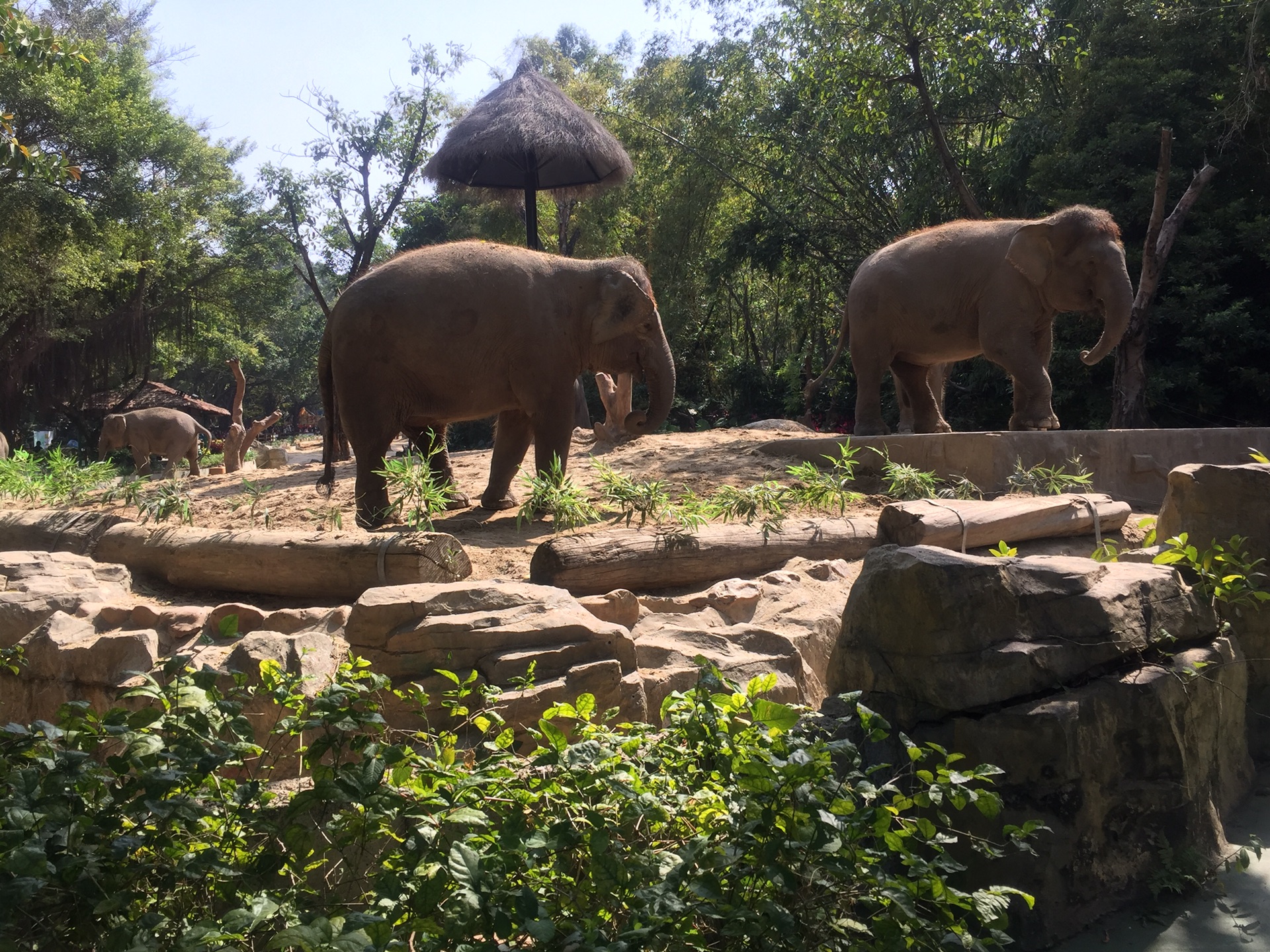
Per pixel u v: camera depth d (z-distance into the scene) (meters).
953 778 3.17
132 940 2.71
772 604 5.35
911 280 9.99
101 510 7.33
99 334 31.39
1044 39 18.98
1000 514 6.08
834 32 18.05
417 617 4.39
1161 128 14.98
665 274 27.89
